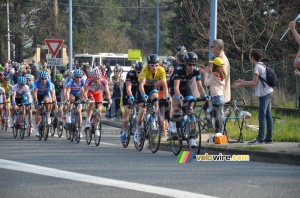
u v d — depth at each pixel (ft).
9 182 55.26
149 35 542.98
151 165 66.74
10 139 109.19
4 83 131.85
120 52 464.24
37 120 107.55
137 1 571.69
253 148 76.33
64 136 116.16
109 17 507.71
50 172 60.54
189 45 215.31
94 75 96.12
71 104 105.29
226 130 91.61
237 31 185.68
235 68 163.63
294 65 74.74
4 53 378.32
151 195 48.60
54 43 162.91
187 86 79.20
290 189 51.44
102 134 119.96
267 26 182.91
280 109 137.90
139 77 84.38
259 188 51.83
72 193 49.75
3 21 363.97
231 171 61.87
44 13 393.91
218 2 184.85
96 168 63.67
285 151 72.28
